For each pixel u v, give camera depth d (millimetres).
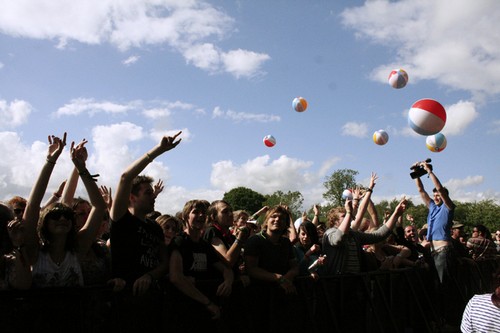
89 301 3059
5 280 2969
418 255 7258
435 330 6602
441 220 6914
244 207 78812
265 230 4383
